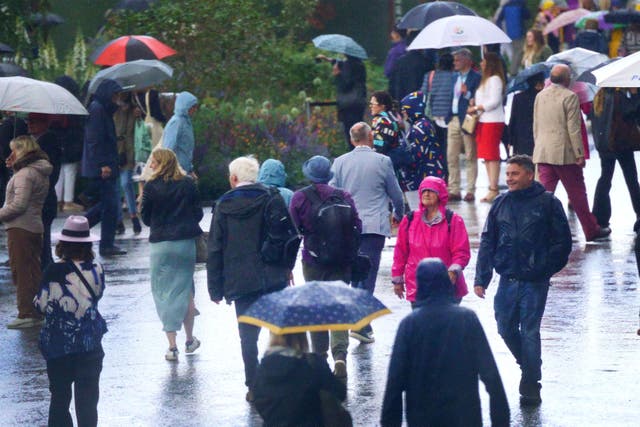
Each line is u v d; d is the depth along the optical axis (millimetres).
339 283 22391
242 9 81375
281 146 69000
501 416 22375
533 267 29109
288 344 21797
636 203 53031
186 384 32156
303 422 21469
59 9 93562
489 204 61719
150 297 42969
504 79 62812
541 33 74125
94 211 52094
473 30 65312
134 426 28688
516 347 30094
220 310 40875
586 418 28281
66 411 27297
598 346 34562
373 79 94188
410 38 74562
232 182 31266
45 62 79250
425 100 63812
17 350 36594
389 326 37875
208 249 31031
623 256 47906
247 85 82250
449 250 31906
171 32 80125
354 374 32688
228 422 28844
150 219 34594
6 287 46156
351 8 102750
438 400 22312
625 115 51500
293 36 94875
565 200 63750
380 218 36406
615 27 79000
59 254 27203
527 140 58812
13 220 39188
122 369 33750
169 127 49906
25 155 39406
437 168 48688
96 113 50062
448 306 22578
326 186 32750
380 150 47156
